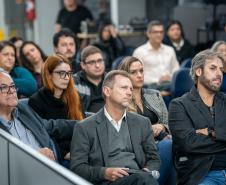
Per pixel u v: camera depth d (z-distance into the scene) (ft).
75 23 31.04
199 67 11.65
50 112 12.40
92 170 10.17
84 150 10.45
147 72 23.49
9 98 11.03
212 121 11.50
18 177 9.04
